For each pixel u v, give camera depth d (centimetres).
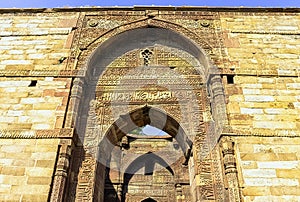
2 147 1136
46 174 1074
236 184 1029
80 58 1423
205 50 1433
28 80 1341
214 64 1370
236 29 1511
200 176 1158
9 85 1323
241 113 1216
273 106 1237
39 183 1055
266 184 1039
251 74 1334
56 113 1233
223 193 1080
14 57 1427
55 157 1112
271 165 1081
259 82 1312
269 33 1494
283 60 1389
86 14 1593
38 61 1411
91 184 1153
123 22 1554
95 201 1201
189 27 1530
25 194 1030
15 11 1617
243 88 1291
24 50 1456
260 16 1567
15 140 1155
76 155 1212
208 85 1382
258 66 1366
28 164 1097
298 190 1026
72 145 1171
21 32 1527
